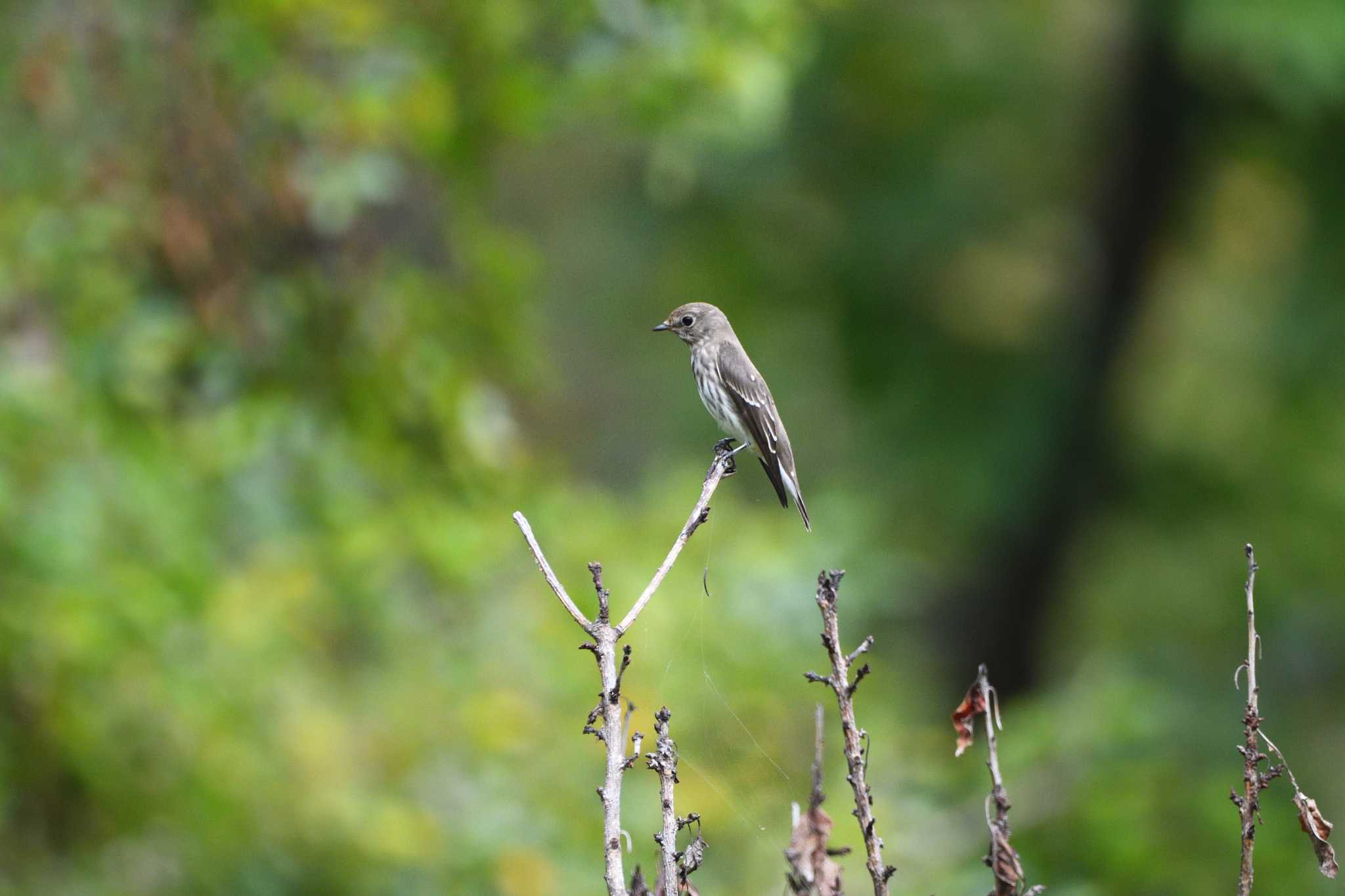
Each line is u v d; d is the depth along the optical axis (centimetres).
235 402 1183
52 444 1023
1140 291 2342
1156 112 2288
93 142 1134
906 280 2398
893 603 1655
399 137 1267
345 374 1230
